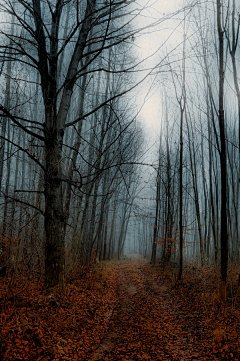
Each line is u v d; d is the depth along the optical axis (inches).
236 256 575.5
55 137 265.0
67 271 353.4
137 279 544.1
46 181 267.1
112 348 209.9
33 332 177.3
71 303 260.7
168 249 733.9
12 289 228.2
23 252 285.7
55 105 268.1
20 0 249.1
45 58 279.6
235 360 172.2
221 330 214.7
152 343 220.7
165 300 369.1
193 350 205.8
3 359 144.9
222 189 311.6
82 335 216.2
